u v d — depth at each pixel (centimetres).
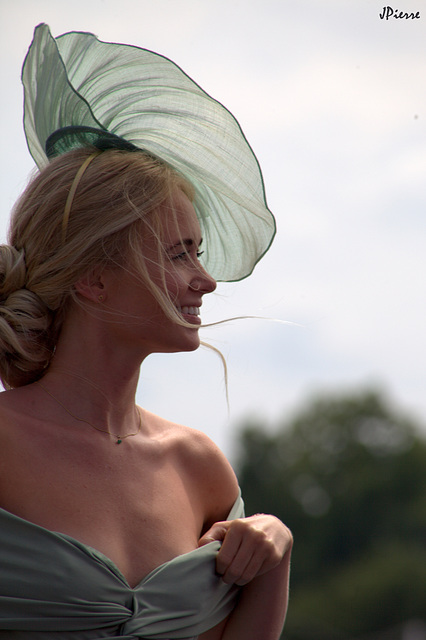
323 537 12875
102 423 555
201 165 612
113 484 536
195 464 603
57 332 568
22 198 574
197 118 607
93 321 553
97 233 544
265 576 598
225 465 625
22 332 554
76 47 600
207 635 606
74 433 539
